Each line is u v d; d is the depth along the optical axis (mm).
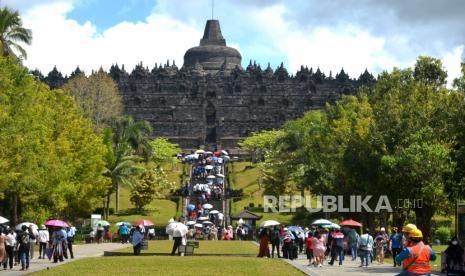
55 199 90375
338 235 59844
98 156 105000
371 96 107250
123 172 134500
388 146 81188
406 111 83438
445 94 84062
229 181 183875
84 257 64250
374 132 82625
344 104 117562
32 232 61656
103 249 82938
